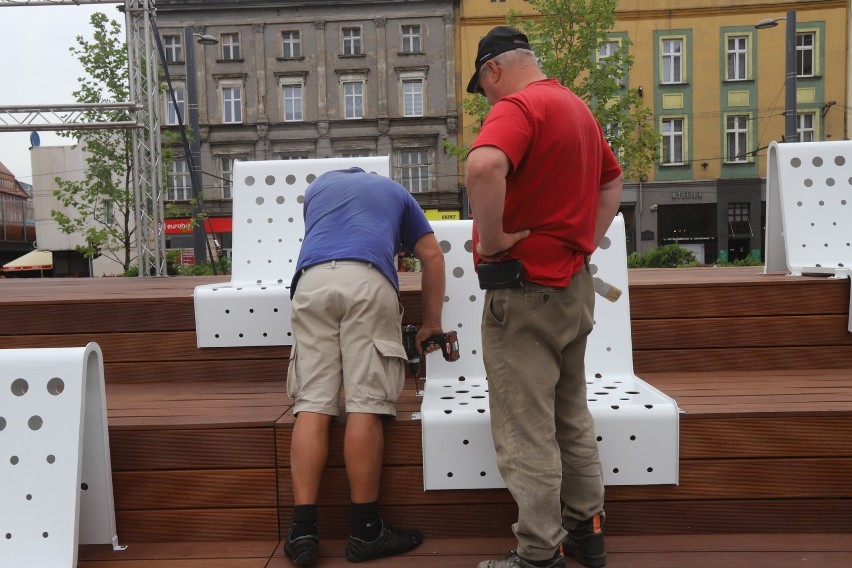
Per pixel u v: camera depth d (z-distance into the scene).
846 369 2.51
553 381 1.63
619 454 1.87
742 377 2.40
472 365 2.40
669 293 2.51
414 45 25.28
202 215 13.88
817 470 1.86
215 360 2.53
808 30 24.12
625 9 24.45
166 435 1.91
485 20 24.95
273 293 2.49
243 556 1.82
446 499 1.91
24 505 1.72
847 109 24.23
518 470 1.60
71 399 1.76
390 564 1.76
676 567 1.69
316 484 1.78
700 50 24.48
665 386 2.26
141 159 8.30
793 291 2.50
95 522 1.88
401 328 2.13
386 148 25.58
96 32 13.42
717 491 1.88
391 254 2.04
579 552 1.73
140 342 2.54
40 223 34.56
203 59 25.50
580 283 1.63
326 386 1.86
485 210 1.47
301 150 25.83
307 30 25.30
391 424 1.91
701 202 24.86
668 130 24.88
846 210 2.99
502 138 1.48
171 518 1.92
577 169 1.59
